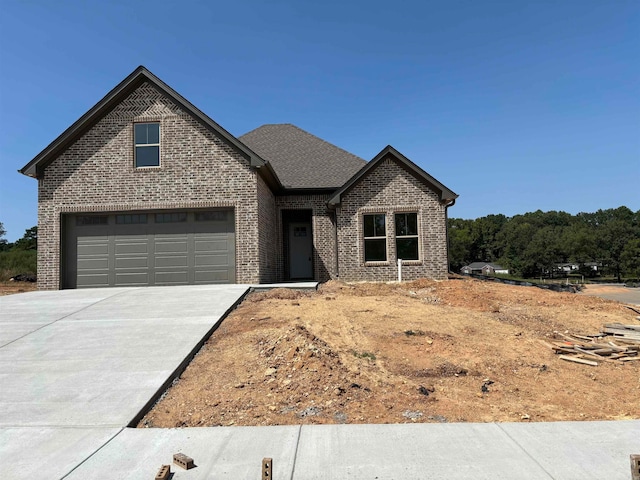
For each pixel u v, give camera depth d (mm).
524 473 4035
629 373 7406
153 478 4074
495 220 156250
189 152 15516
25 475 4176
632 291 50156
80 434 5086
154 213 15641
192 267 15461
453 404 5973
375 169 17062
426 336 8734
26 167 15320
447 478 3967
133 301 11789
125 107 15680
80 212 15516
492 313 10930
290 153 21109
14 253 26969
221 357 7742
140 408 5762
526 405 6020
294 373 6711
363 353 7715
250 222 15367
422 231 16781
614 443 4645
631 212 140000
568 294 13664
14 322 9969
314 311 10406
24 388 6453
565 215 147250
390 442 4719
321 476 4027
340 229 16969
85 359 7586
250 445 4707
